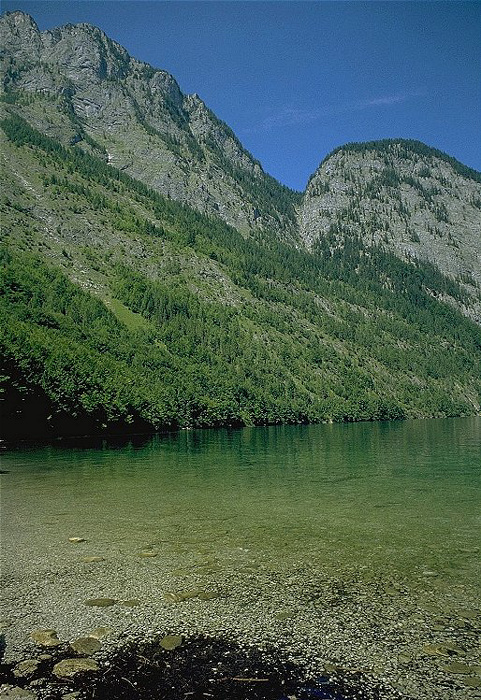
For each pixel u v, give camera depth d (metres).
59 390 93.62
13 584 16.31
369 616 13.71
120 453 63.47
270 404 178.88
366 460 56.78
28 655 11.68
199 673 10.88
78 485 36.84
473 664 11.20
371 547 20.39
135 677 10.71
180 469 47.09
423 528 23.59
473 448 74.56
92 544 20.92
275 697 9.97
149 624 13.27
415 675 10.78
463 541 21.30
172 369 171.25
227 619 13.56
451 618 13.56
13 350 85.56
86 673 10.85
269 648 11.98
